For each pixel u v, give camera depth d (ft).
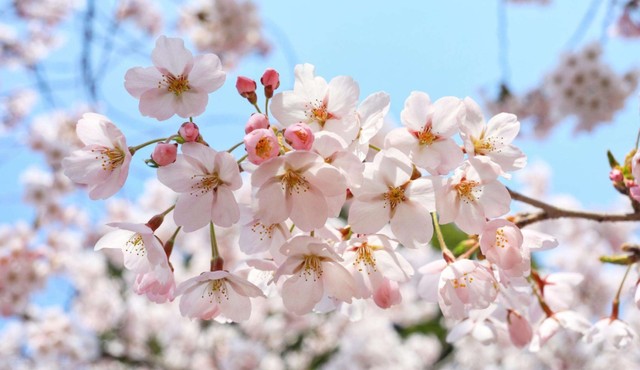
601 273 2.83
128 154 1.09
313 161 1.01
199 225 1.07
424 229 1.07
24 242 2.97
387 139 1.09
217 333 3.94
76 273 3.43
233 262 3.70
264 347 3.98
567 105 2.72
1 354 3.34
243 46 3.86
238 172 1.05
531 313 1.35
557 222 2.96
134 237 1.15
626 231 2.87
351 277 1.07
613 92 2.62
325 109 1.09
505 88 3.16
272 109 1.09
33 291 2.93
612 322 1.32
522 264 1.09
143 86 1.10
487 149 1.14
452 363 4.12
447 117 1.09
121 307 3.93
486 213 1.09
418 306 4.58
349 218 1.07
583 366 3.02
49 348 3.18
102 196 1.10
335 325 4.08
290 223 1.14
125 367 3.83
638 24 3.01
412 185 1.07
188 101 1.10
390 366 3.67
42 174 3.42
